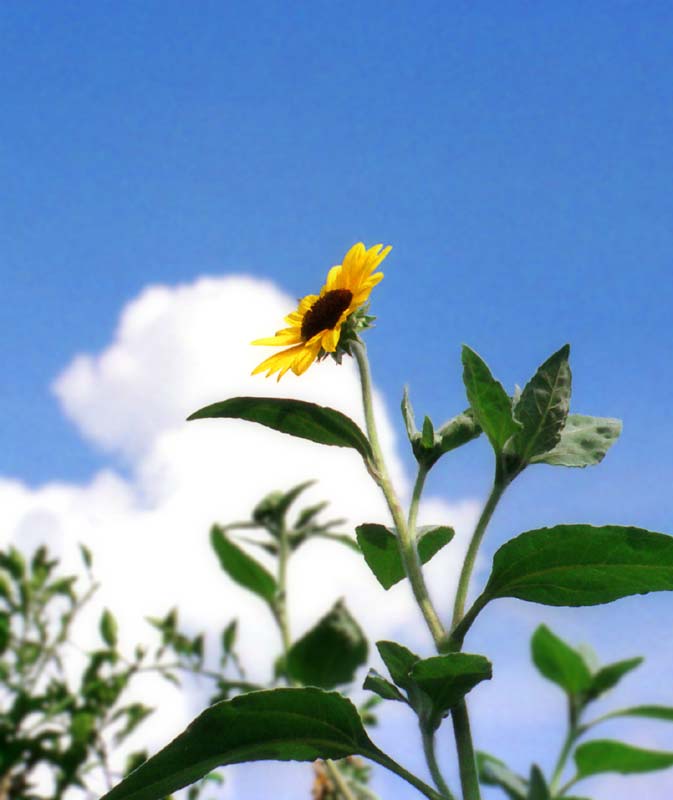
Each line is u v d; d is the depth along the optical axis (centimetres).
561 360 113
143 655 166
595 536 107
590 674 162
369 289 122
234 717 106
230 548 167
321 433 116
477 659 104
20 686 164
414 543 112
